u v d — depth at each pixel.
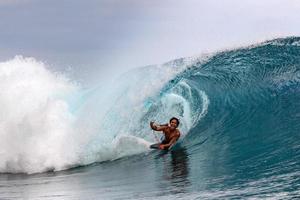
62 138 20.59
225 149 18.84
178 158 18.62
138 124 23.48
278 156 16.30
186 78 26.47
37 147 20.03
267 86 25.88
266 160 15.92
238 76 26.72
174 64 28.62
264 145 18.33
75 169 19.28
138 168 17.84
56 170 19.47
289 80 26.12
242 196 11.80
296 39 29.23
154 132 22.17
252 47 29.27
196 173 15.48
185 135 22.30
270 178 13.33
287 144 17.91
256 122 22.25
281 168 14.45
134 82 27.39
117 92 27.09
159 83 26.45
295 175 13.33
